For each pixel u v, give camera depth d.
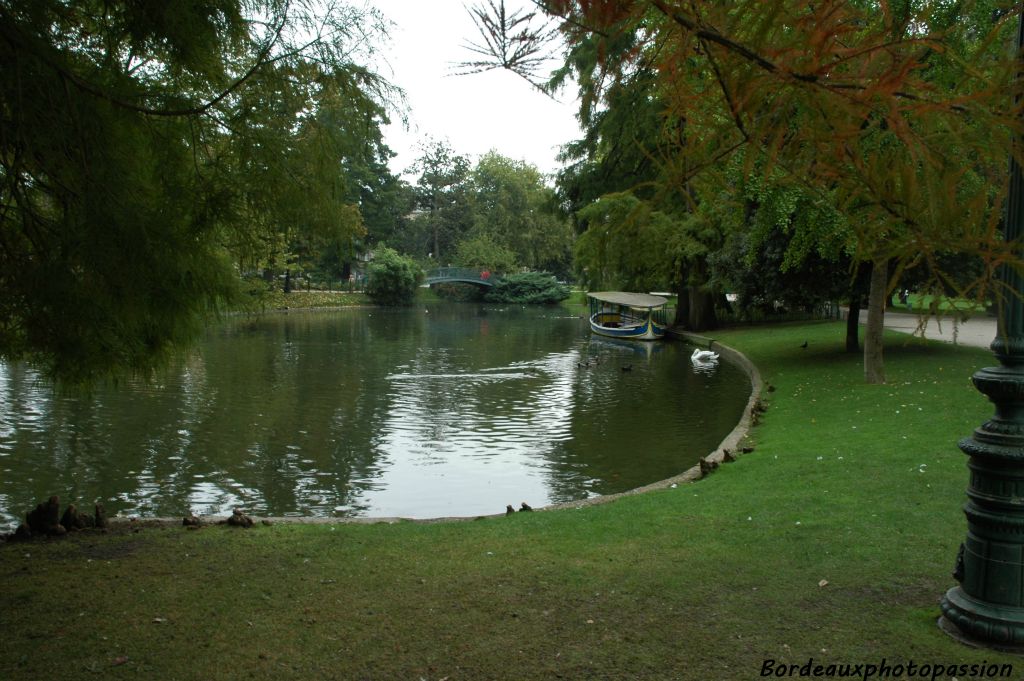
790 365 19.38
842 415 11.95
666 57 1.69
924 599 4.34
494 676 3.53
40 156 3.74
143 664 3.67
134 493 10.06
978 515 3.73
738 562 5.14
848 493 7.02
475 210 79.88
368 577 4.97
